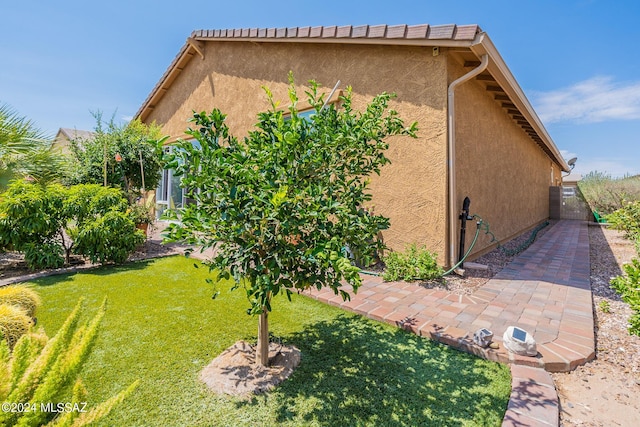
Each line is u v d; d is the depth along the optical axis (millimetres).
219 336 3982
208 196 2766
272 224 2809
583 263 8203
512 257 8914
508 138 10984
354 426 2564
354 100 7574
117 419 2562
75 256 8039
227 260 2793
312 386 3049
